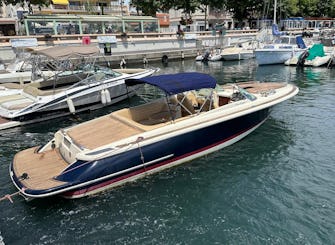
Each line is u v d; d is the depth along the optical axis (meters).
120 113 9.13
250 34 42.75
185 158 8.59
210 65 31.06
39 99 12.96
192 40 36.81
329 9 65.12
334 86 18.53
